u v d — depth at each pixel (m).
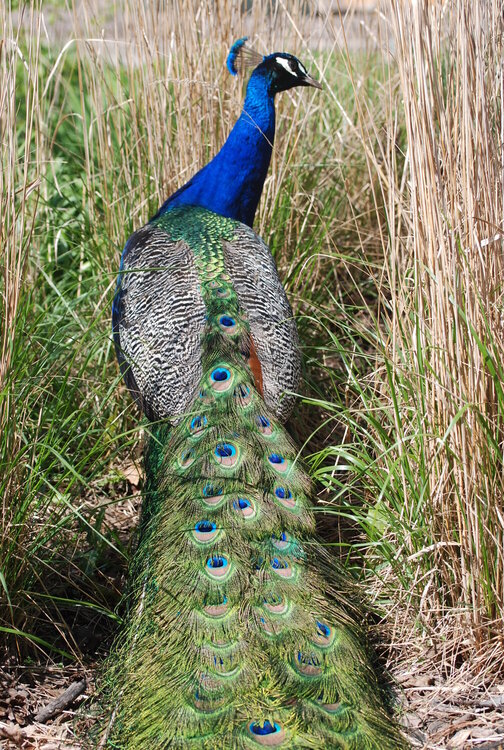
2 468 3.02
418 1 2.90
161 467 3.03
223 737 2.24
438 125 3.14
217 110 4.68
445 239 2.96
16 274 3.07
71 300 4.56
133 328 3.48
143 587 2.76
